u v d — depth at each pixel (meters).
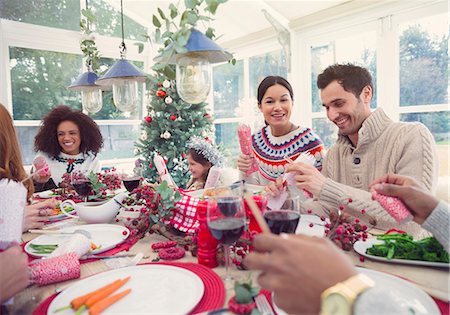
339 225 0.96
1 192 0.85
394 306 0.48
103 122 4.55
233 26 4.19
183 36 1.00
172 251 0.94
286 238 0.52
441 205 0.77
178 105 3.17
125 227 1.22
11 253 0.68
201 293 0.68
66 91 4.24
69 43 4.16
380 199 0.81
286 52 3.60
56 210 1.53
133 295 0.69
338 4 3.13
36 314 0.64
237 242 0.86
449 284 0.71
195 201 1.05
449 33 2.52
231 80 4.55
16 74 3.86
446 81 2.58
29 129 3.99
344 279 0.48
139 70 1.83
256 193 1.14
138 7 4.55
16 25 3.77
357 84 1.34
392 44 2.84
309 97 3.61
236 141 4.58
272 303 0.63
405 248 0.84
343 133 1.48
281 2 3.32
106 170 2.04
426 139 1.27
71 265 0.80
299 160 1.23
